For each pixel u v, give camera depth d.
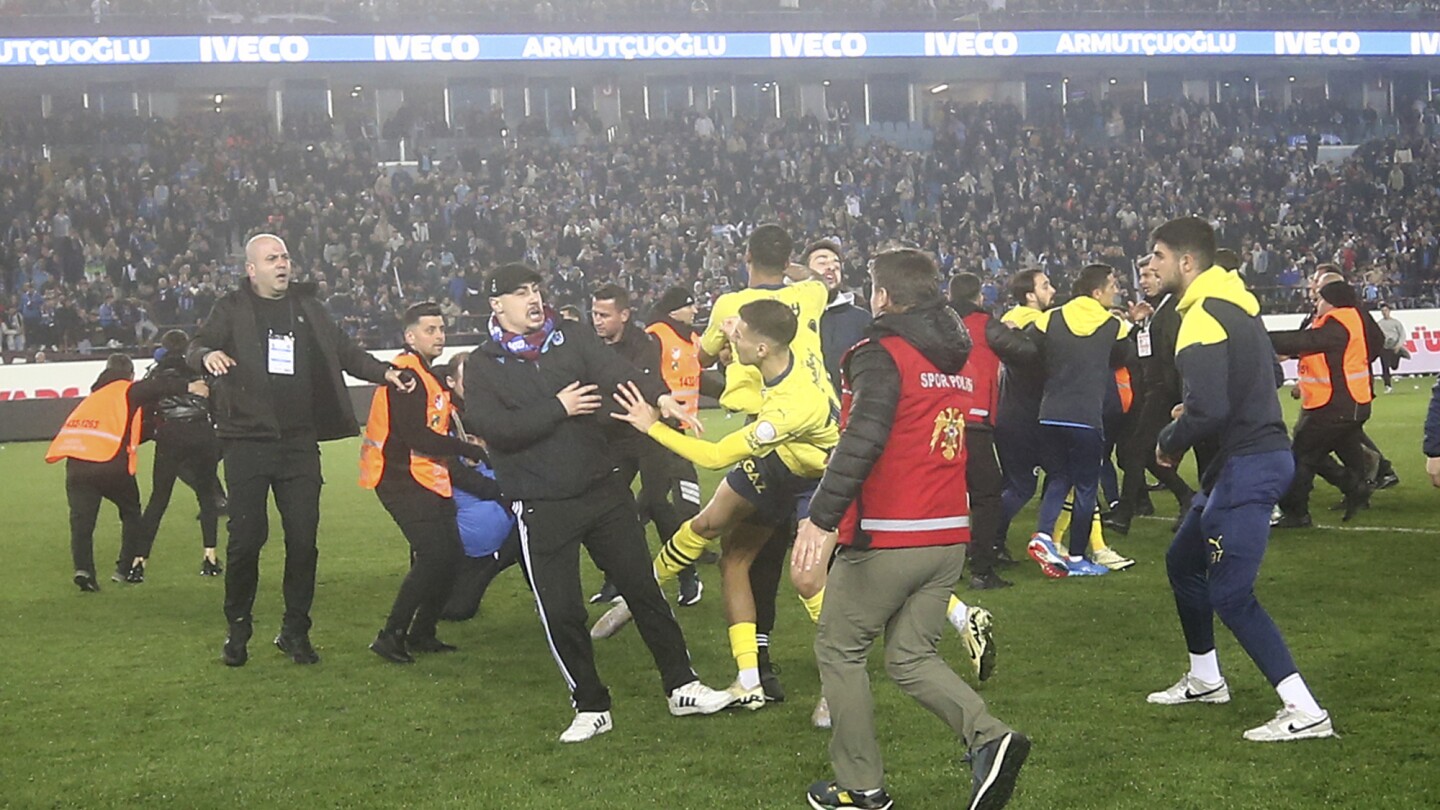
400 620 6.49
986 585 7.76
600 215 31.34
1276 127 38.41
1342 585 7.38
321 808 4.44
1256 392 4.77
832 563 4.27
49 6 31.33
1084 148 36.38
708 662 6.39
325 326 6.57
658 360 7.90
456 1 34.06
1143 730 4.94
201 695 5.98
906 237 32.03
